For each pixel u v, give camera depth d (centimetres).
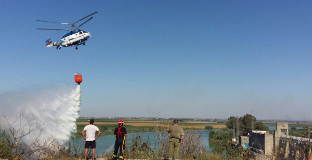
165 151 1034
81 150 1020
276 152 1108
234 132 9244
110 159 989
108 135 7812
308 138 1040
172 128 919
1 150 880
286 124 4962
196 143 1053
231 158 1073
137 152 1037
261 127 9762
